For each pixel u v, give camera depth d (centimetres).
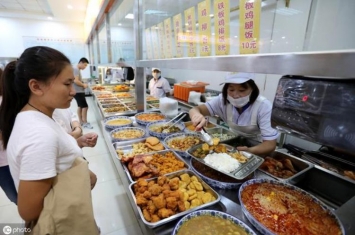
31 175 64
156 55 171
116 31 362
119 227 160
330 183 108
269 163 126
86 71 788
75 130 158
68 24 759
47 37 731
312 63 49
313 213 80
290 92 57
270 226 76
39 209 69
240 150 125
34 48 72
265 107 140
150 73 524
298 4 135
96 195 196
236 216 84
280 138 198
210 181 103
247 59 69
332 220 75
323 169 111
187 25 111
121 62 293
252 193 93
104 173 237
